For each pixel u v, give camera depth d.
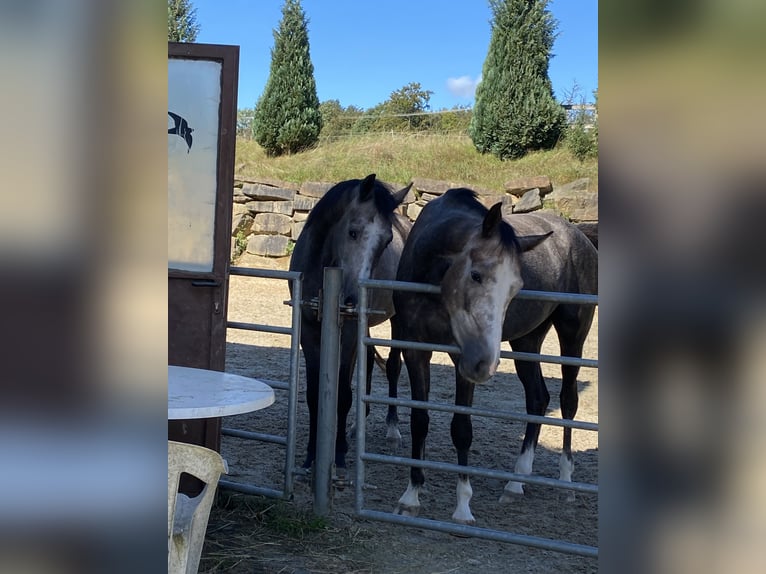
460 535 3.14
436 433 4.96
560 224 4.61
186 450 1.94
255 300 9.92
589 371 7.28
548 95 14.37
